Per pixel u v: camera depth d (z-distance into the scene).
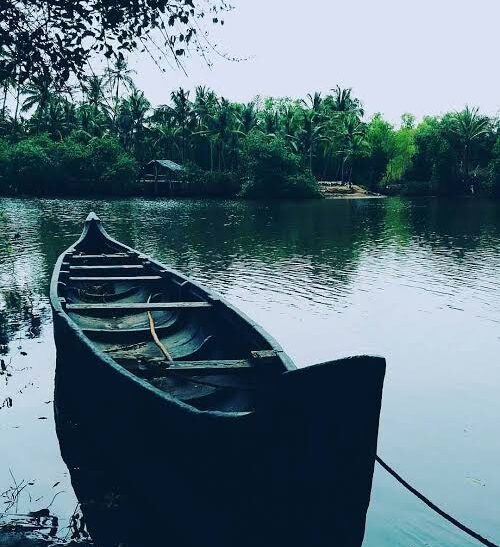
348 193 67.75
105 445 6.85
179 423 5.14
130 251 13.71
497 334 12.72
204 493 5.14
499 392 9.47
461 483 6.80
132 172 60.31
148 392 5.49
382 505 6.35
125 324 10.16
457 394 9.39
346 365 4.32
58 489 6.19
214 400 7.03
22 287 16.30
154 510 5.84
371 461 4.58
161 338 9.28
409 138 77.62
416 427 8.20
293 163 61.06
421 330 13.00
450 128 73.19
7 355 10.57
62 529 5.46
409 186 72.00
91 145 60.66
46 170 58.09
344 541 4.81
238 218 39.16
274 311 14.54
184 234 29.88
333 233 31.22
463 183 72.00
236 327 7.86
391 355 11.30
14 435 7.41
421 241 28.11
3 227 30.69
